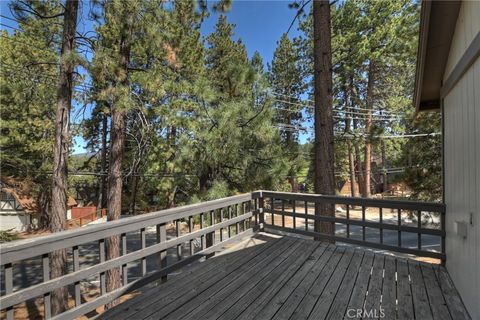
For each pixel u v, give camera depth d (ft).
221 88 20.35
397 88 50.67
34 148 42.52
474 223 6.61
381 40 32.83
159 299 7.78
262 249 12.04
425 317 6.86
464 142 7.52
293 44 49.78
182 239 9.66
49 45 20.48
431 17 8.36
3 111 38.22
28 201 52.03
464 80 7.54
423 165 22.75
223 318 6.80
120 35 17.07
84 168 59.41
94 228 6.82
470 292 6.87
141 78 17.75
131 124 25.39
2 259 5.09
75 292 6.48
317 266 10.06
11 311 5.30
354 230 39.47
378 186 72.54
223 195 17.80
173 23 18.47
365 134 24.34
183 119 17.80
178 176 21.89
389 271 9.59
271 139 18.65
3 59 28.17
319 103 15.15
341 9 38.47
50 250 5.90
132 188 41.93
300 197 13.71
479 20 6.18
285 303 7.50
